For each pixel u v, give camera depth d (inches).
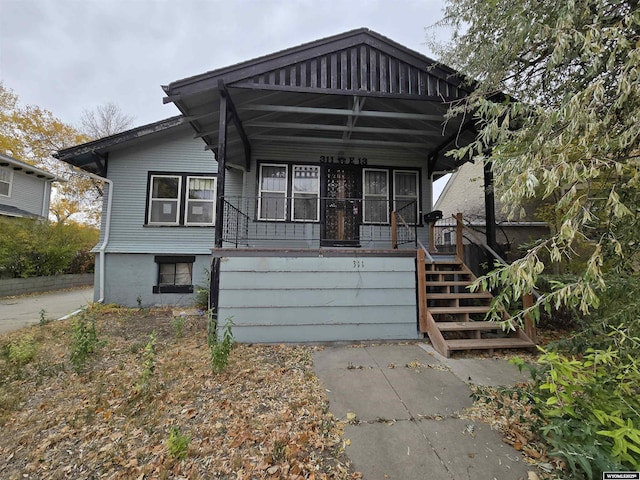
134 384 127.3
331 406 110.7
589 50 91.8
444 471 78.3
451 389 123.8
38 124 709.9
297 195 300.7
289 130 272.7
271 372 139.3
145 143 339.0
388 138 292.8
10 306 326.0
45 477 77.8
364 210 303.3
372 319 189.3
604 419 65.6
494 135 119.6
